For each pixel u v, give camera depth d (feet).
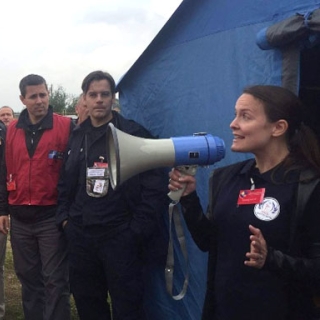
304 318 6.53
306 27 7.68
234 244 6.63
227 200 6.81
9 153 12.66
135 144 6.96
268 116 6.47
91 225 10.78
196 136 7.14
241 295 6.56
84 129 11.35
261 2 8.91
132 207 10.82
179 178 7.04
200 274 10.66
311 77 10.93
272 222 6.31
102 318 11.59
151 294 12.08
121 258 10.71
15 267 13.16
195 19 10.46
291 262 6.09
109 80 10.98
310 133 6.57
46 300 12.75
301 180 6.26
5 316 16.19
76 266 11.26
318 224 6.15
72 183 11.29
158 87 11.68
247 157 9.31
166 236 11.49
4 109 24.36
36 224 12.59
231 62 9.62
